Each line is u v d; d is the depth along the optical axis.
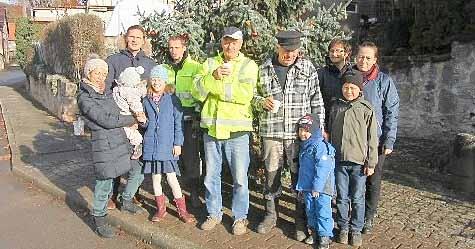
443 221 4.96
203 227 4.75
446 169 6.75
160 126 4.83
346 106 4.32
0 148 9.30
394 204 5.48
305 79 4.49
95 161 4.76
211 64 4.58
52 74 15.01
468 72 8.28
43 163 7.55
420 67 8.90
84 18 12.54
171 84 5.00
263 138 4.65
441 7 8.70
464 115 8.41
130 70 4.91
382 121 4.49
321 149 4.25
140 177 5.20
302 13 6.11
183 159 5.29
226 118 4.49
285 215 5.11
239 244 4.44
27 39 29.25
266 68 4.54
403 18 10.19
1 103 16.66
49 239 4.84
